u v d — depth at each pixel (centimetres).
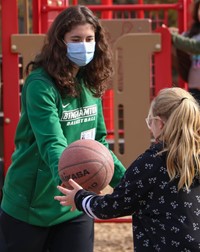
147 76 1100
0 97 1284
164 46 1105
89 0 2539
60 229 622
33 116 575
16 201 609
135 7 1250
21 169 606
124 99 1102
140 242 509
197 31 1222
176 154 498
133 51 1098
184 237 494
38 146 575
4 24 1102
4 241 621
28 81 589
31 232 613
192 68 1223
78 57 589
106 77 625
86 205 522
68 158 544
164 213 500
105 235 1070
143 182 501
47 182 601
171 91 520
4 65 1104
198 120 507
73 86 590
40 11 1291
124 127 1102
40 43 1096
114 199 506
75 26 589
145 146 1102
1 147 1214
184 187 498
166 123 508
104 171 547
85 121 620
